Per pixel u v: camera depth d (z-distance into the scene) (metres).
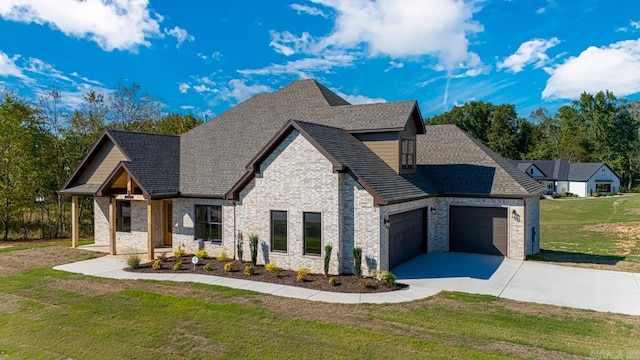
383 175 18.20
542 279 16.41
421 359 8.96
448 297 13.86
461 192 21.56
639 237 29.08
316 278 16.17
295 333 10.52
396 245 18.39
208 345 9.93
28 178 29.61
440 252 21.97
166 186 20.83
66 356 9.57
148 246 19.75
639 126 97.00
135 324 11.32
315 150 17.05
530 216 21.89
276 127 23.94
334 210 16.70
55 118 33.72
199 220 21.17
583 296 14.06
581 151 86.25
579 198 67.12
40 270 17.64
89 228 32.97
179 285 15.16
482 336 10.28
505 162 24.72
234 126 25.75
